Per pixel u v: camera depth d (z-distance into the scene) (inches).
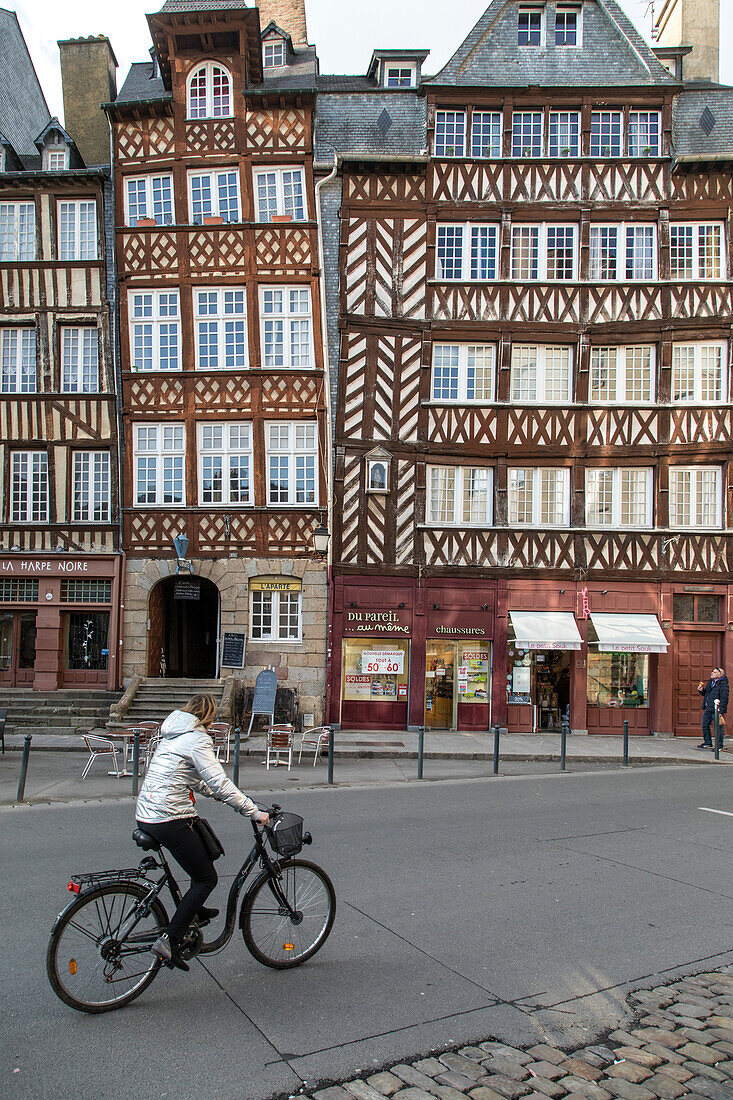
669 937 222.2
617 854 307.9
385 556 733.9
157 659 752.3
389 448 741.9
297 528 729.6
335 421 740.0
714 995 186.5
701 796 444.5
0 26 894.4
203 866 176.1
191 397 741.3
